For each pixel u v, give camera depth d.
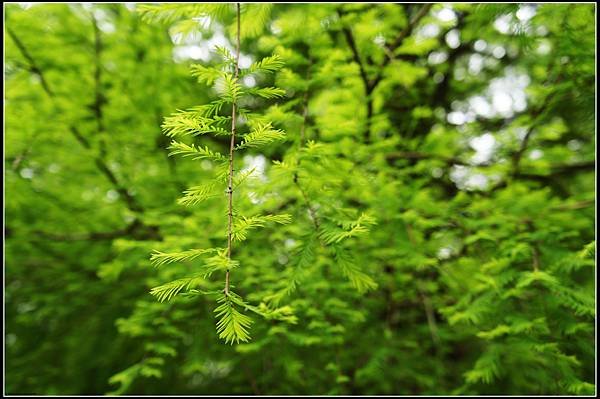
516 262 2.57
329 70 2.27
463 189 3.57
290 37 2.37
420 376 3.23
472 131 3.79
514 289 2.32
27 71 3.21
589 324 2.16
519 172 3.46
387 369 3.23
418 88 4.15
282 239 3.00
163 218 3.19
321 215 1.88
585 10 2.08
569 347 2.32
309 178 1.80
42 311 4.16
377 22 2.93
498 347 2.51
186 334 3.36
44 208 3.82
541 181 3.74
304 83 2.24
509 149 3.45
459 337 3.57
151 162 3.70
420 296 3.58
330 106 2.88
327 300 2.84
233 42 3.52
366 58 2.91
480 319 2.54
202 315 3.22
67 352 4.68
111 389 4.67
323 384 3.74
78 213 3.86
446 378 3.53
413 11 3.71
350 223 1.67
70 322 4.50
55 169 3.72
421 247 2.91
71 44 3.41
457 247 3.31
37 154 3.47
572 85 2.48
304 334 2.93
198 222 3.04
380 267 3.16
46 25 3.25
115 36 3.57
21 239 3.79
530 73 4.04
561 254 2.46
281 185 2.45
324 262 2.70
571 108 3.11
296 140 2.09
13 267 4.31
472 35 3.09
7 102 3.23
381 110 3.78
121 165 3.62
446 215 3.02
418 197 2.99
